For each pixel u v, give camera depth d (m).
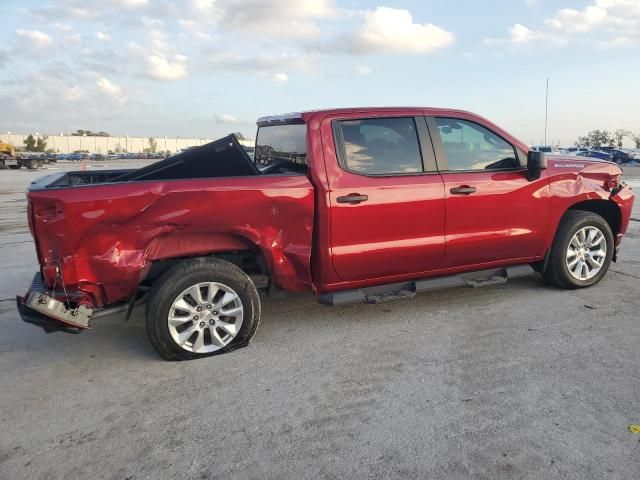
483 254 4.70
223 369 3.70
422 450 2.70
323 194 3.99
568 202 4.96
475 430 2.86
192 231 3.73
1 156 42.56
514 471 2.51
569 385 3.33
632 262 6.38
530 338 4.09
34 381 3.60
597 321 4.41
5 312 5.06
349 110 4.24
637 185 17.12
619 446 2.68
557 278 5.13
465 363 3.70
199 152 3.97
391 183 4.21
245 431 2.92
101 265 3.51
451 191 4.41
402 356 3.84
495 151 4.74
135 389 3.44
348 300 4.20
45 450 2.79
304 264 4.07
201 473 2.57
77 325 3.52
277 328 4.47
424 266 4.49
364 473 2.53
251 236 3.85
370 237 4.19
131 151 130.00
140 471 2.59
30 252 7.85
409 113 4.41
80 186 3.43
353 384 3.43
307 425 2.96
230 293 3.89
